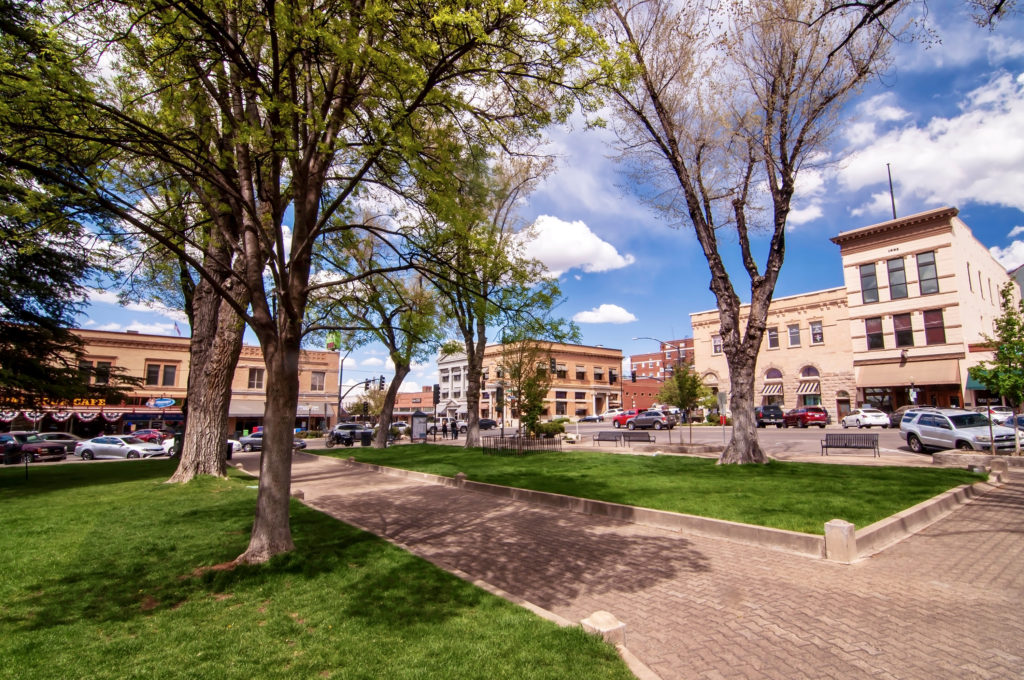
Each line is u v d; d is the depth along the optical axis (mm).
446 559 6699
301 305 6852
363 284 9539
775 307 43906
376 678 3400
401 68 5551
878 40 11500
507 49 6105
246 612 4648
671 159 14945
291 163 6719
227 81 6629
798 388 42156
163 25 5680
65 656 3760
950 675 3641
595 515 9359
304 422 52656
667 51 14430
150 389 44406
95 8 5852
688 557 6633
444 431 43625
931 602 4977
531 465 16297
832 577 5750
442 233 7609
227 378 14898
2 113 5320
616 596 5324
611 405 72438
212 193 8023
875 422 31922
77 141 6344
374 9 5340
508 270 7773
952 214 33750
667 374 71750
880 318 36906
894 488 9992
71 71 5742
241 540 7316
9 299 18109
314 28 5203
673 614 4836
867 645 4125
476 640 3971
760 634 4371
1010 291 15031
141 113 6695
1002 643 4105
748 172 14844
